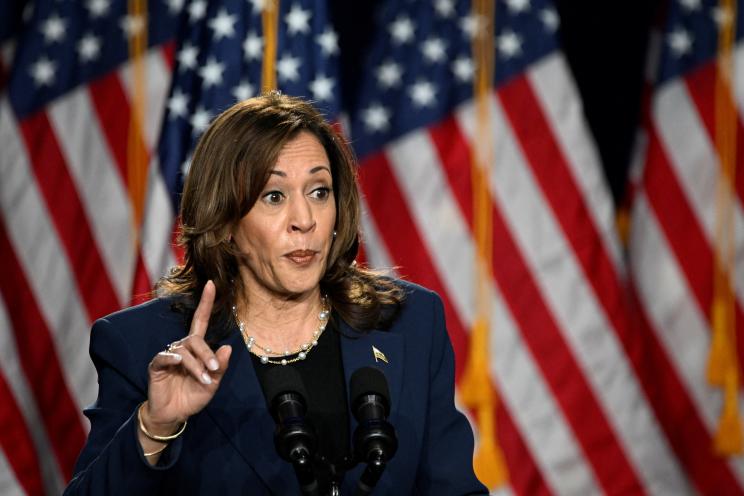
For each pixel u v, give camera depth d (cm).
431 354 640
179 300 617
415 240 1441
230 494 565
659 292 1497
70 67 1423
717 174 1477
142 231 1289
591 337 1444
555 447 1459
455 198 1442
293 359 604
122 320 606
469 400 1431
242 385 583
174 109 1293
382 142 1445
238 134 566
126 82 1438
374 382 516
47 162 1406
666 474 1469
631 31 1562
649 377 1497
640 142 1562
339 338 620
